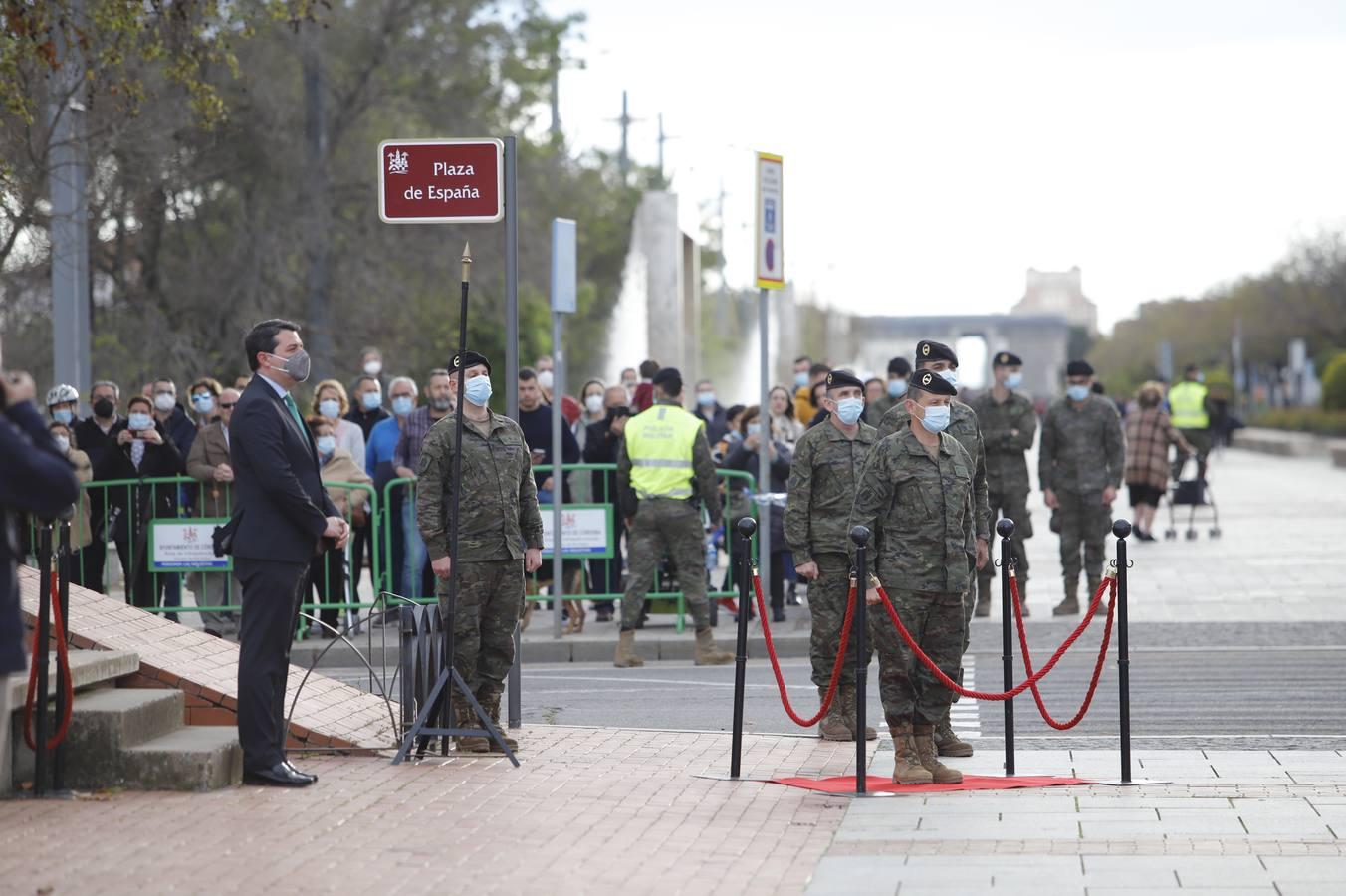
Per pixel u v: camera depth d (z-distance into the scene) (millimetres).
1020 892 13898
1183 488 53281
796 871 14844
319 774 19312
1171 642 31578
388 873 14656
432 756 20672
